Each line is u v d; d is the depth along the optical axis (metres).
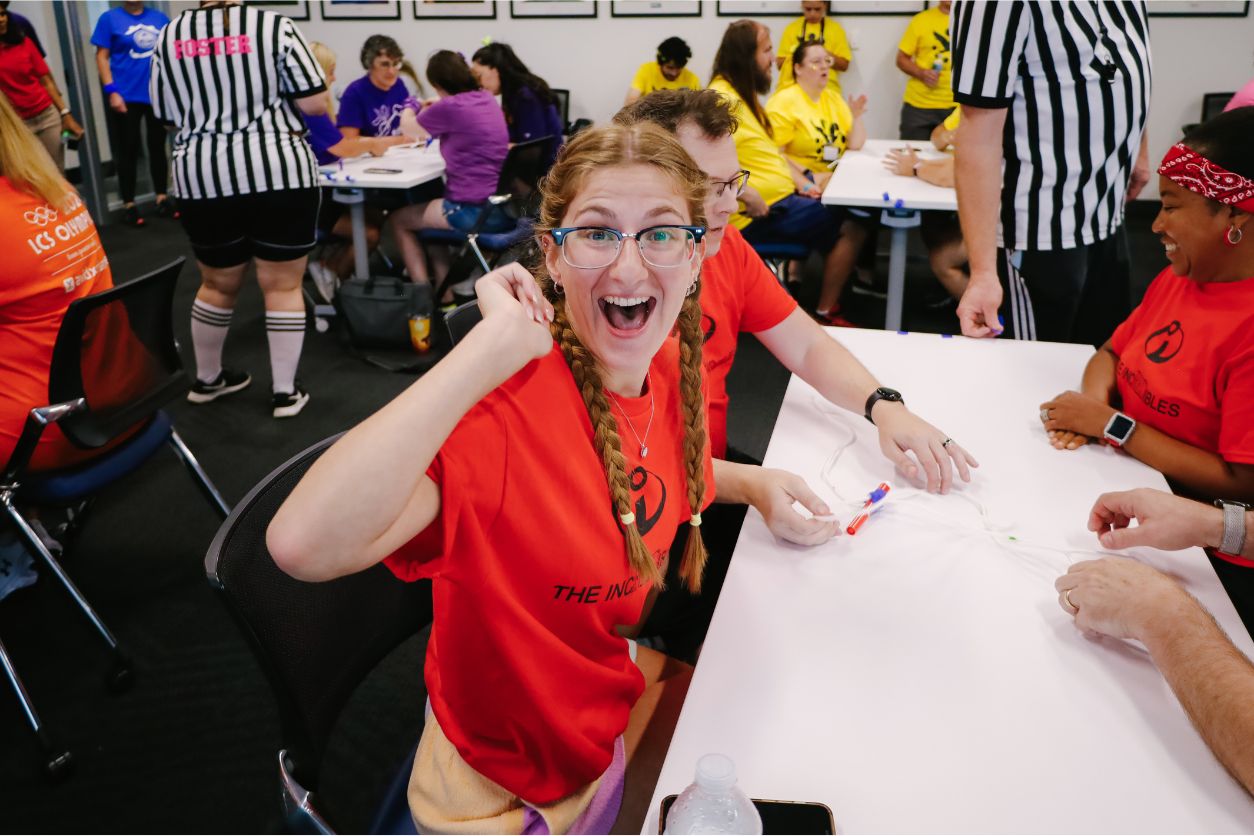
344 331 4.02
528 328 0.87
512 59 4.89
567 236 0.95
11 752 1.83
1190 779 0.82
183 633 2.18
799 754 0.85
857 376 1.53
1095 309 2.40
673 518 1.13
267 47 2.94
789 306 1.63
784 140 4.46
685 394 1.12
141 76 5.91
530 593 0.98
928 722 0.89
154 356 2.08
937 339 1.89
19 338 1.91
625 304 0.98
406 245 4.39
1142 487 1.24
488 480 0.89
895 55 6.34
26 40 4.92
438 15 6.96
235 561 0.91
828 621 1.03
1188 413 1.41
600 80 6.91
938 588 1.09
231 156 3.00
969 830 0.77
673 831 0.71
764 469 1.29
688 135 1.39
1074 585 1.03
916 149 4.35
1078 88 1.98
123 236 5.89
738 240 1.61
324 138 4.02
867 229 4.12
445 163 4.17
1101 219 2.15
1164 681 0.94
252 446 3.12
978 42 1.93
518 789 1.03
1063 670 0.96
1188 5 5.81
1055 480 1.35
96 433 1.91
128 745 1.85
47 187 1.95
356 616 1.10
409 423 0.79
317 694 1.02
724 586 1.10
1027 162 2.08
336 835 1.01
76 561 2.45
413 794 1.07
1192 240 1.33
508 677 0.98
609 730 1.07
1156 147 6.17
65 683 2.02
